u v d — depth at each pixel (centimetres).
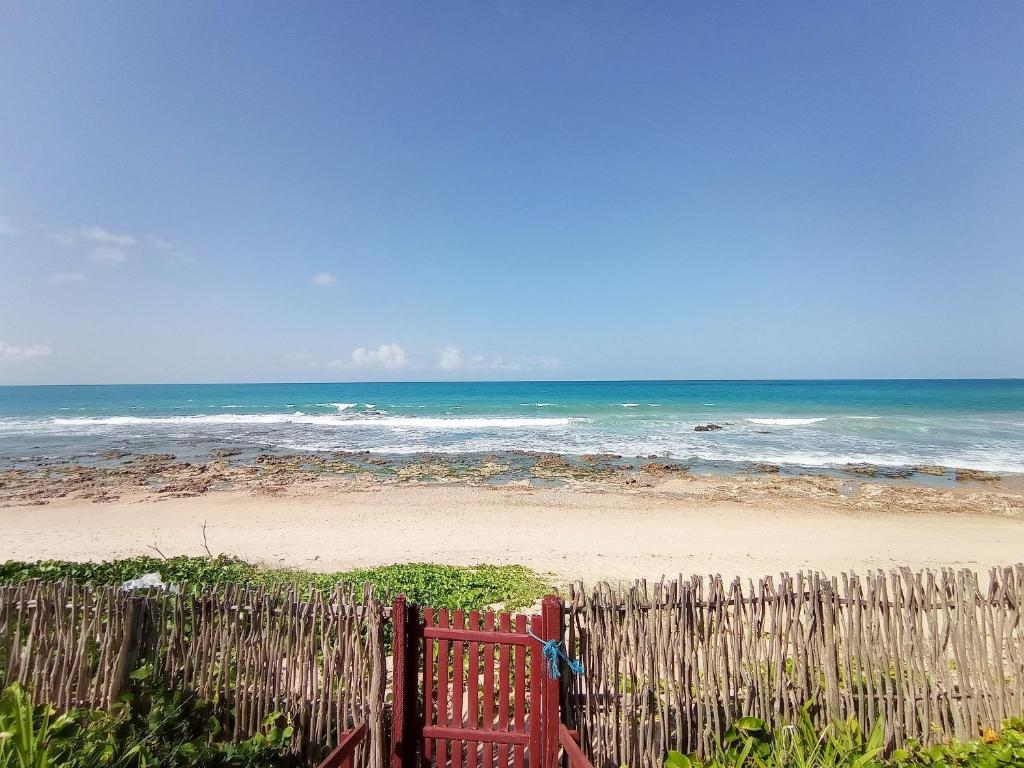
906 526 1739
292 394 9931
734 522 1794
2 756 364
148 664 516
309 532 1666
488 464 2878
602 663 495
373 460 2991
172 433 4159
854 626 536
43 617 523
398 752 459
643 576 1196
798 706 524
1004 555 1389
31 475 2602
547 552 1426
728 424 4434
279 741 478
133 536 1612
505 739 454
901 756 487
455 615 470
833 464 2852
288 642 511
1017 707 539
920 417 4828
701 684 530
